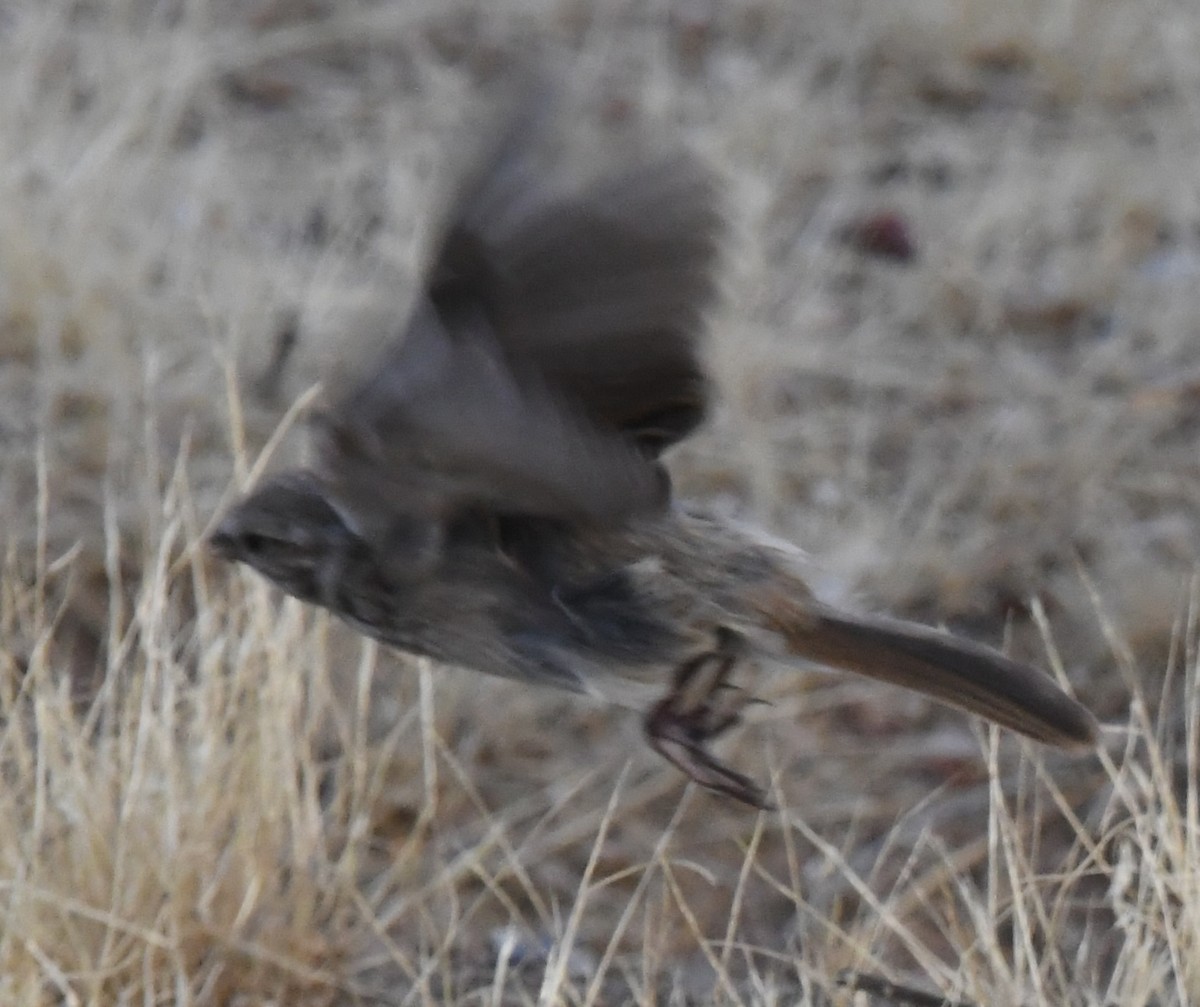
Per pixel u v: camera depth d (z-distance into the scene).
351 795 18.91
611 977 17.88
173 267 23.62
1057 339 24.61
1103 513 22.27
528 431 9.99
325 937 17.42
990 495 22.36
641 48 28.27
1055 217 25.84
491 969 17.81
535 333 10.21
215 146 25.41
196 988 16.84
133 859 16.77
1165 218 26.08
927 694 13.23
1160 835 16.12
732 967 17.94
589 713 20.12
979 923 16.14
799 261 25.19
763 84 27.47
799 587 12.84
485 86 27.36
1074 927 18.28
